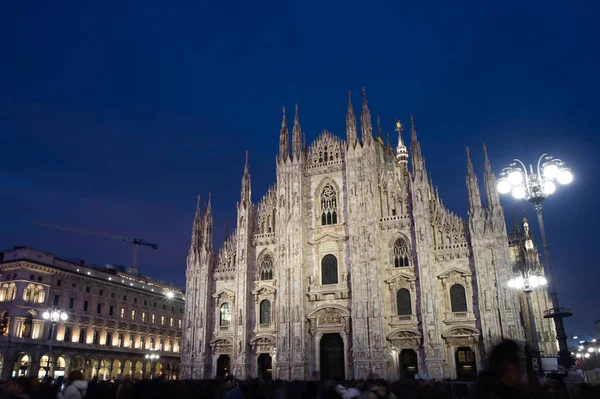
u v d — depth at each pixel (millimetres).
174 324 139000
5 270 100625
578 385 17391
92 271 116688
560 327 31766
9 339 92438
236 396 23766
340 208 83125
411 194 78438
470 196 75500
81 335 107500
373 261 76500
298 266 80812
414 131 81250
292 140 88250
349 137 84188
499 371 9719
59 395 23078
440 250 75250
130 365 119500
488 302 70250
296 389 47469
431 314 71562
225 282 87188
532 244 86875
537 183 35438
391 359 73500
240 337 81250
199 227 91250
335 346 77875
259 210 88938
